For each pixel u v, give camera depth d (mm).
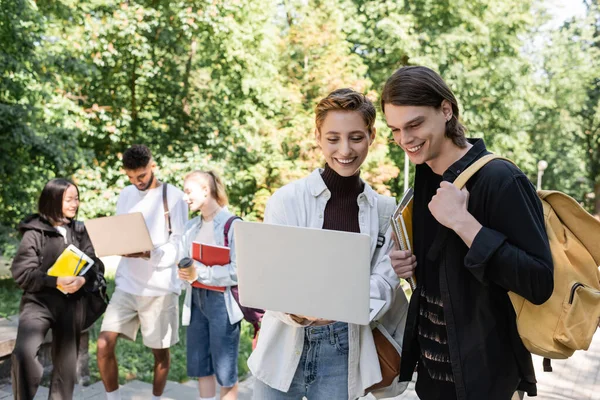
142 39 11453
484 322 1708
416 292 1954
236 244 1898
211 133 12961
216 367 3324
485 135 17016
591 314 1626
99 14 11617
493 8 16391
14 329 4309
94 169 11938
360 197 2182
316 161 11828
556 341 1625
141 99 14289
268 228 1825
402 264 1936
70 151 9195
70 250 3188
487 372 1700
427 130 1688
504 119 17094
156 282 3635
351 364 2123
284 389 2141
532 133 25719
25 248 3160
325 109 2051
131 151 3676
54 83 9359
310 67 13250
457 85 15875
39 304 3205
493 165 1661
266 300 1904
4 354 3992
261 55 13070
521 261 1539
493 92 16453
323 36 13102
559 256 1653
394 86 1696
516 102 16875
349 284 1766
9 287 8492
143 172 3701
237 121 13094
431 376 1888
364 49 17016
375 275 2115
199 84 14383
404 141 1718
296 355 2131
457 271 1741
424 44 16312
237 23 12141
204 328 3387
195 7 11719
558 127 25281
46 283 3139
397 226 1941
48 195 3229
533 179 29203
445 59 15836
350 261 1744
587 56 24438
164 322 3695
